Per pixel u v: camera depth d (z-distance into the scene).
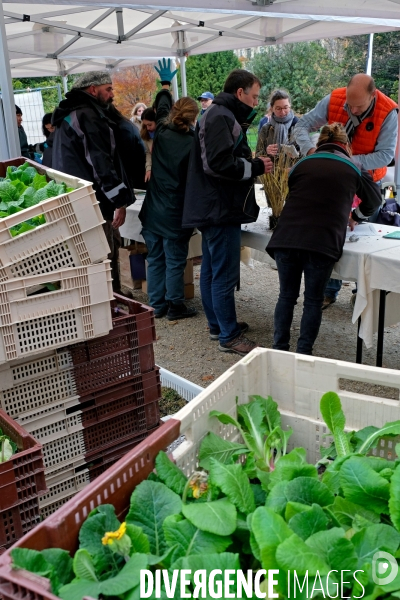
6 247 1.83
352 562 1.17
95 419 2.19
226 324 4.17
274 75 15.38
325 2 4.83
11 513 1.62
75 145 3.84
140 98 15.72
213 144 3.58
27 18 5.43
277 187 4.11
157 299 5.01
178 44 7.82
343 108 4.19
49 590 1.04
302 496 1.38
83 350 2.12
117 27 6.86
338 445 1.70
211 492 1.43
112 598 1.13
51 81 18.45
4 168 2.90
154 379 2.34
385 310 3.54
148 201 4.68
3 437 1.75
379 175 4.59
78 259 1.99
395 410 1.82
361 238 3.71
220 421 1.77
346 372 1.87
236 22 6.80
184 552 1.24
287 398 2.02
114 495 1.38
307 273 3.34
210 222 3.79
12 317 1.86
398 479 1.31
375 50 15.30
